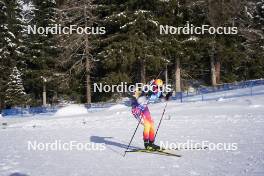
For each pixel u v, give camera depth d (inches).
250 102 975.6
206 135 521.7
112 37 1701.5
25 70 1929.1
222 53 1861.5
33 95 2049.7
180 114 845.8
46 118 1090.1
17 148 495.2
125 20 1643.7
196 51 1823.3
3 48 1878.7
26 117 1286.9
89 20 1776.6
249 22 1982.0
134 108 426.0
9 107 1861.5
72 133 641.6
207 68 2121.1
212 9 1744.6
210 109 916.0
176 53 1720.0
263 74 2075.5
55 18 1806.1
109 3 1771.7
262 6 1964.8
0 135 664.4
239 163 340.2
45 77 1882.4
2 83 1866.4
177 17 1749.5
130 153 421.1
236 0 1764.3
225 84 1841.8
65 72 1870.1
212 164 342.0
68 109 1241.4
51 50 1889.8
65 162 386.0
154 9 1722.4
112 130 654.5
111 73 1690.5
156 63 1637.6
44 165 374.6
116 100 1792.6
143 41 1640.0
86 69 1759.4
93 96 1923.0
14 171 349.7
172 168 334.6
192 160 364.5
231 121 674.8
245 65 2110.0
